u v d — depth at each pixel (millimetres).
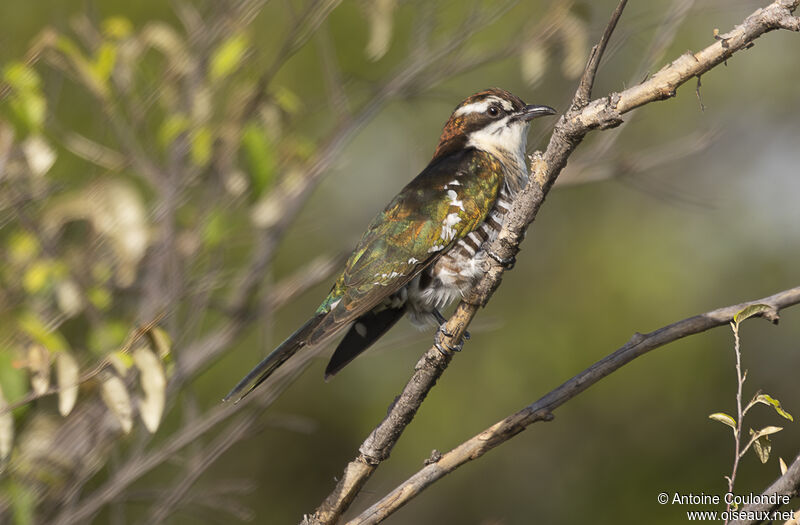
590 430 16828
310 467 16453
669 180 17422
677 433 16469
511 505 16875
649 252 16719
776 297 6469
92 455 9273
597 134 12727
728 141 17328
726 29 14906
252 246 13203
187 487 9867
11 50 12500
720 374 16438
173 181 10219
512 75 14461
